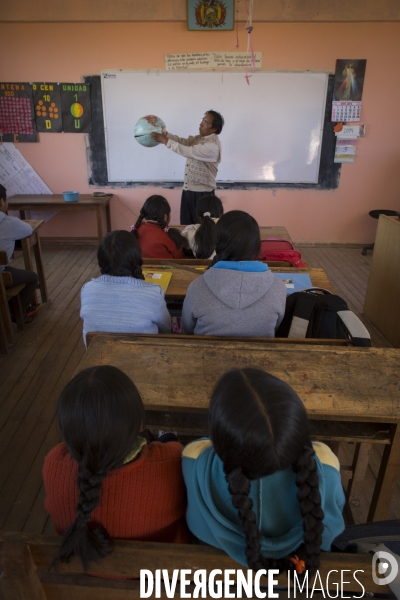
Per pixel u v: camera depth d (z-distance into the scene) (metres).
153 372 1.25
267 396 0.68
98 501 0.75
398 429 1.24
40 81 4.66
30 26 4.47
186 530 0.96
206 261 2.42
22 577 0.73
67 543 0.70
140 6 4.30
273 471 0.67
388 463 1.31
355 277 4.29
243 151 4.91
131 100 4.72
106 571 0.74
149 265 2.33
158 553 0.71
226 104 4.73
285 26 4.45
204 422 1.34
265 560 0.66
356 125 4.79
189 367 1.27
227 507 0.73
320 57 4.55
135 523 0.81
